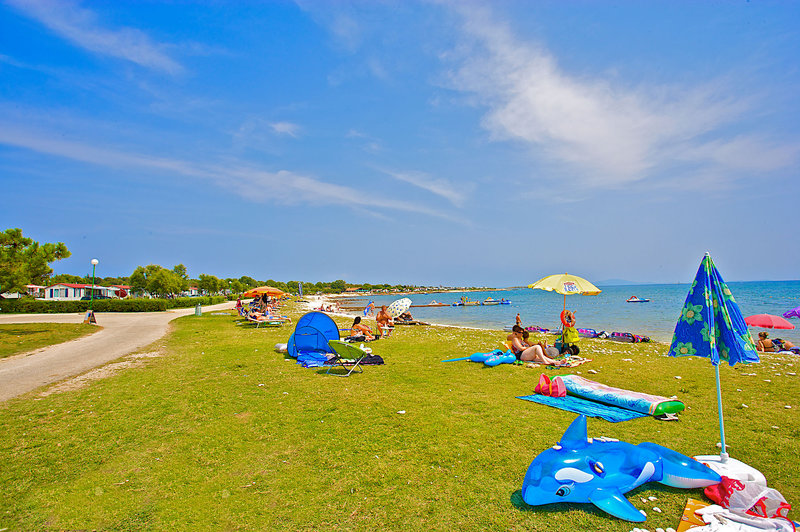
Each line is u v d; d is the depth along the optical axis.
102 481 4.75
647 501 4.18
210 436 6.04
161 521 3.95
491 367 10.61
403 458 5.21
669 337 19.80
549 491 4.11
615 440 5.45
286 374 10.00
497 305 69.62
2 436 6.09
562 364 10.72
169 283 67.94
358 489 4.49
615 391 7.49
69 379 9.64
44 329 20.02
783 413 6.71
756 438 5.65
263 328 21.08
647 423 6.28
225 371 10.38
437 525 3.82
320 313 12.85
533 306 62.91
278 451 5.50
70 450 5.59
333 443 5.73
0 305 33.62
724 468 4.51
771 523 3.58
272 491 4.48
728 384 8.66
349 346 10.22
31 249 20.06
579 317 34.06
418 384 8.90
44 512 4.12
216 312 34.78
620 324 27.38
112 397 8.07
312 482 4.66
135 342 15.84
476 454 5.27
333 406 7.38
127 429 6.34
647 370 10.16
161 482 4.71
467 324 29.66
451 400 7.66
